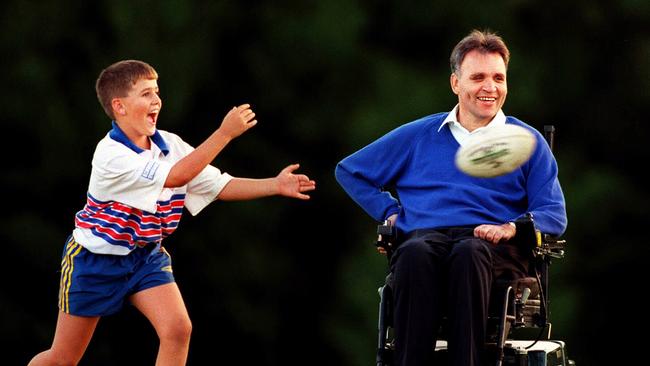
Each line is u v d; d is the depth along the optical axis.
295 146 66.81
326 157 66.81
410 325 23.06
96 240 24.33
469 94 25.53
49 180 64.19
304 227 67.25
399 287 23.22
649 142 67.19
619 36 66.94
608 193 65.44
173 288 24.67
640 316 66.06
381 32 66.06
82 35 63.69
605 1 66.50
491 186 25.25
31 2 63.75
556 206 25.03
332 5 65.31
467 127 25.72
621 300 65.94
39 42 63.50
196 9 64.25
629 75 67.00
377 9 65.94
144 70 24.77
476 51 25.58
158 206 24.66
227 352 67.19
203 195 25.45
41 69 63.19
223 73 65.44
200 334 66.69
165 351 24.23
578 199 65.50
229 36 65.25
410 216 25.47
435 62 65.44
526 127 25.75
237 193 25.45
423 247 23.22
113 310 24.67
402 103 63.44
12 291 64.75
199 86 64.50
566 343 65.38
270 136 66.69
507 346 24.72
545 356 24.53
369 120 63.69
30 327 64.94
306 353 67.38
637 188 67.12
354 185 26.36
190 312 66.38
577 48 66.19
